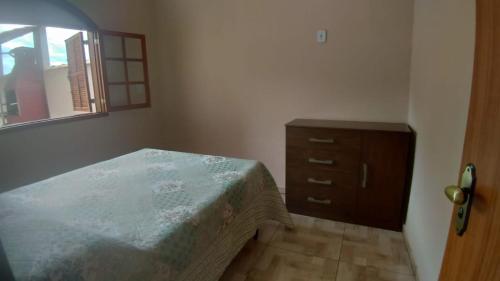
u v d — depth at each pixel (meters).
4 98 3.90
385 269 1.96
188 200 1.59
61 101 4.71
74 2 2.77
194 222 1.42
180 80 3.60
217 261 1.61
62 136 2.76
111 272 0.99
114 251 1.05
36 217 1.24
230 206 1.74
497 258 0.50
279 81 3.09
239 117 3.37
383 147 2.36
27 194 1.65
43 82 4.32
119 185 1.80
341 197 2.59
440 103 1.50
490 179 0.54
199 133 3.64
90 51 3.05
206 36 3.35
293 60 2.99
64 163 2.80
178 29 3.47
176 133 3.78
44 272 0.87
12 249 0.96
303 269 1.97
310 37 2.88
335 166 2.55
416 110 2.22
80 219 1.38
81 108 4.12
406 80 2.62
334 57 2.82
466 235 0.62
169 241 1.27
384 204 2.45
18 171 2.46
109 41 3.16
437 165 1.50
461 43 1.21
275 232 2.43
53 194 1.67
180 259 1.30
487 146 0.56
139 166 2.16
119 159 2.34
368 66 2.72
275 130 3.22
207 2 3.25
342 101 2.88
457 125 1.21
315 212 2.70
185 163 2.23
